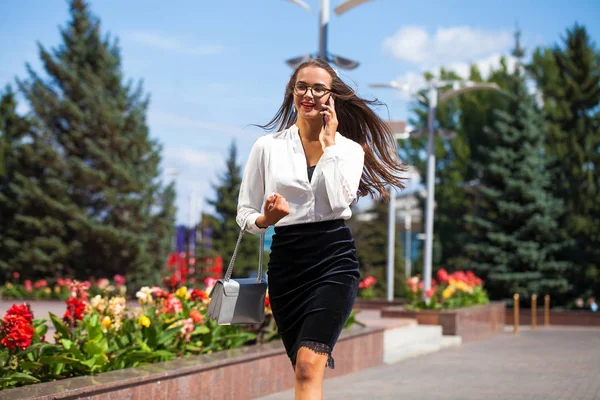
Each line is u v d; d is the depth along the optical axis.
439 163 60.16
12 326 6.95
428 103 24.05
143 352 8.17
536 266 35.25
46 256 34.69
